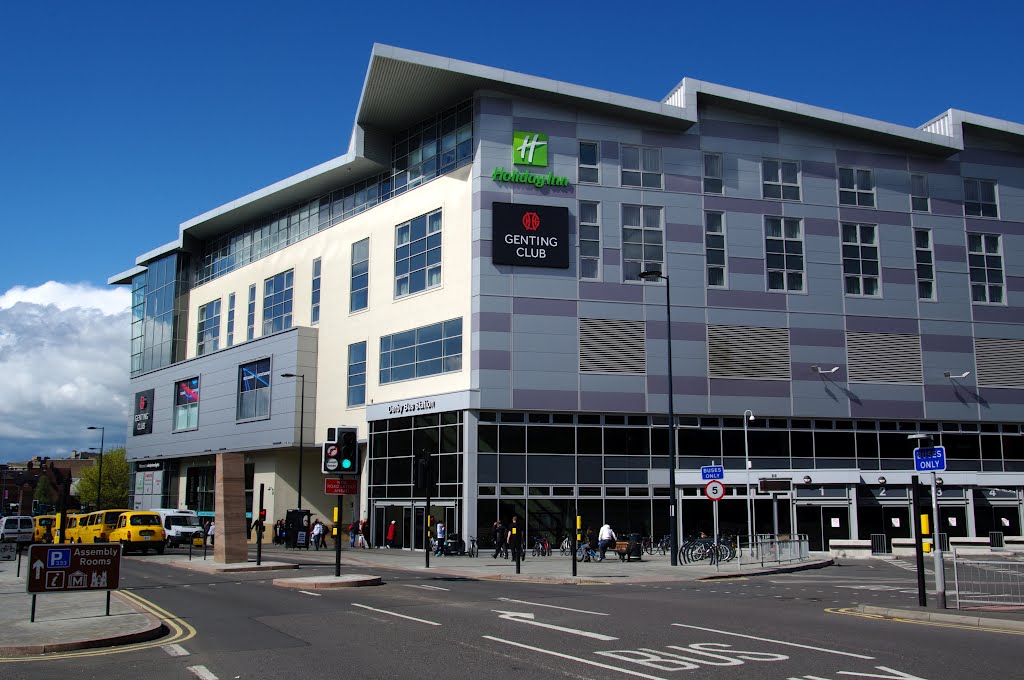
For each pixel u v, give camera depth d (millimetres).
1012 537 43156
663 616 15805
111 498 110750
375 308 50406
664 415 43250
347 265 53625
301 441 53469
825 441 45062
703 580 26578
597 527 41875
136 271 81375
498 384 41625
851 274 46750
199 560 34188
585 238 43594
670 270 44219
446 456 42625
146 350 77000
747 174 46094
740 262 45188
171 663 11391
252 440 58656
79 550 15719
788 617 15727
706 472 33125
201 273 71750
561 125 44156
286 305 59781
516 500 41250
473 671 10391
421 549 43719
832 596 20312
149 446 73938
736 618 15523
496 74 42531
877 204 47781
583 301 43031
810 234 46406
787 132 47062
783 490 42844
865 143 48156
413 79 43000
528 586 23516
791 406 44688
